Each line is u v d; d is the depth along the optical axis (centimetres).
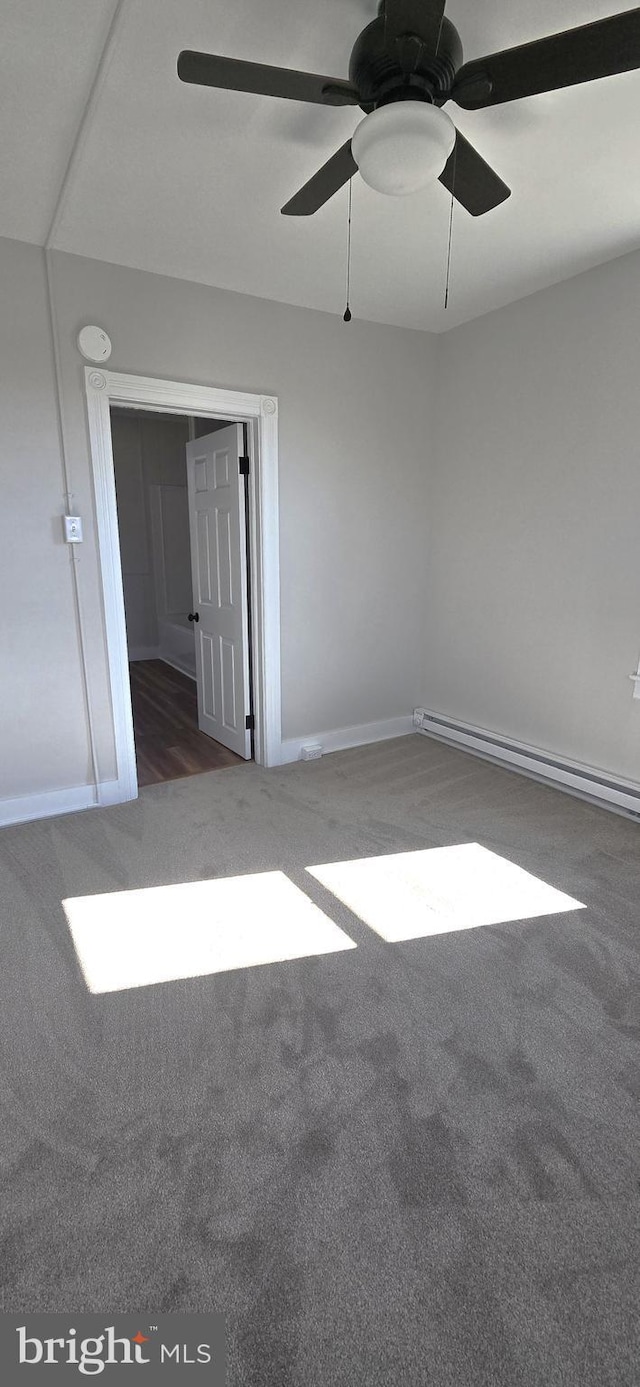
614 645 303
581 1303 111
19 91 167
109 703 311
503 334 336
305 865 259
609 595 302
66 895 236
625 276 272
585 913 226
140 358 285
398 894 238
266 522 339
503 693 371
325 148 191
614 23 110
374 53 131
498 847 275
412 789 339
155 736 435
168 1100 150
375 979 192
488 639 376
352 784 346
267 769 369
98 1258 117
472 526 377
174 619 702
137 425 663
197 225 240
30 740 293
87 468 283
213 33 149
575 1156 137
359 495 373
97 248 258
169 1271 115
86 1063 160
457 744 407
